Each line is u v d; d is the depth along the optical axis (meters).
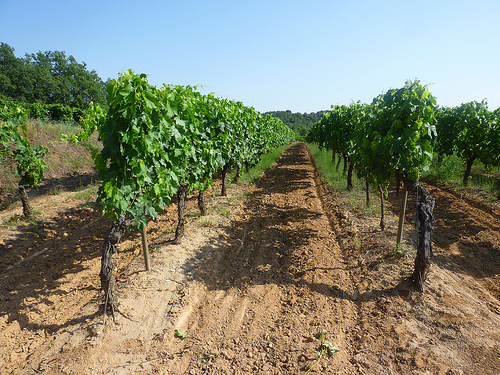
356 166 6.91
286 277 5.23
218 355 3.48
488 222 7.41
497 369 2.98
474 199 9.37
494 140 10.41
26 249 6.14
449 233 6.92
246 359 3.41
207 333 3.86
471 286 4.66
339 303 4.40
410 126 4.88
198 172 6.42
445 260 5.57
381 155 5.38
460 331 3.55
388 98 5.32
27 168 7.26
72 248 6.40
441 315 3.86
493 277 5.00
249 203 9.98
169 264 5.34
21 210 8.13
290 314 4.19
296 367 3.23
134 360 3.36
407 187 5.15
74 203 9.11
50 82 58.59
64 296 4.66
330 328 3.86
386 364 3.22
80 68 67.38
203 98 7.52
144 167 4.02
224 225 7.52
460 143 11.73
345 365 3.25
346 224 7.39
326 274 5.22
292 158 24.83
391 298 4.32
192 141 6.40
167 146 4.94
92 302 4.39
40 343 3.65
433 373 3.02
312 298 4.53
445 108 15.37
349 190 10.72
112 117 3.85
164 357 3.43
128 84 3.66
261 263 5.80
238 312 4.29
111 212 3.98
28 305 4.39
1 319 4.05
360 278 5.00
